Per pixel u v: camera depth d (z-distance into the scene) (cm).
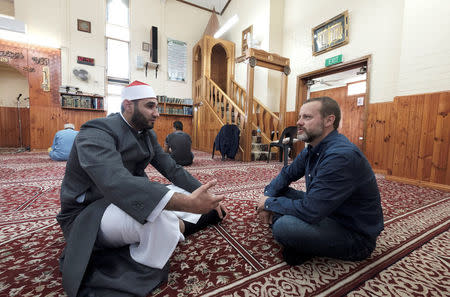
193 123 855
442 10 284
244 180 313
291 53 619
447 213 189
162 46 819
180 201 82
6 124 808
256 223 164
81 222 87
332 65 504
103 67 727
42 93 651
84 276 85
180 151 416
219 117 654
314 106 111
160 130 823
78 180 97
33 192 236
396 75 392
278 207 113
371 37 428
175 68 844
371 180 102
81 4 690
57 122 672
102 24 720
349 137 632
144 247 91
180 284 95
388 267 110
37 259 112
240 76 777
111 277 83
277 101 661
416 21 307
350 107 629
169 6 828
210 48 763
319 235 100
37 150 655
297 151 608
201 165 442
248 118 512
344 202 107
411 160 311
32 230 146
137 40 774
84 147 85
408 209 199
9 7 663
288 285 96
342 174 94
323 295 89
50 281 95
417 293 91
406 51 317
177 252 122
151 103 106
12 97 813
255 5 696
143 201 80
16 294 86
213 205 89
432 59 293
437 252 125
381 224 108
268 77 642
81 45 693
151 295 87
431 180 290
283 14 648
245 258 117
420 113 302
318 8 539
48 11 651
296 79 603
